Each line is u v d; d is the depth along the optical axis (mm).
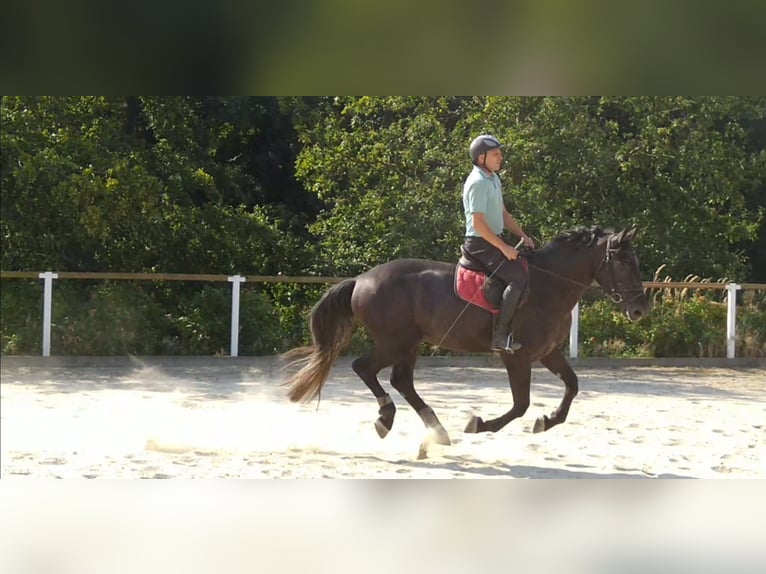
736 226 20969
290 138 23938
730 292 17359
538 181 19078
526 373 8227
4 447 8578
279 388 13023
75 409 10977
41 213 17875
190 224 18750
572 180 19781
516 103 18578
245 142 23406
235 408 11195
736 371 16344
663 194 20594
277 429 9734
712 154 19984
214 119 22344
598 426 10172
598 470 7926
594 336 17812
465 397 12492
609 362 16734
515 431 9766
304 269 19562
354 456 8383
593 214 20188
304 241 21031
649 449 8883
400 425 10070
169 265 18781
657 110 19906
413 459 8289
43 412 10711
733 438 9594
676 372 16062
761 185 23719
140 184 17547
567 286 8219
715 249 21359
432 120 18578
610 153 19656
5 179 17625
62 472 7527
